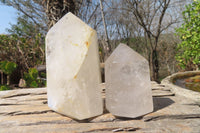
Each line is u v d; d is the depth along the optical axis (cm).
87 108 21
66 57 22
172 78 49
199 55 65
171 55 191
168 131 19
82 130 20
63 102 22
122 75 22
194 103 27
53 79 24
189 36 69
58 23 25
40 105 28
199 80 48
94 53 23
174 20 162
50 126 21
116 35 222
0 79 75
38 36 87
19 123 21
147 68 24
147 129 19
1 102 30
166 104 27
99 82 23
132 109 22
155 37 150
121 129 20
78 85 21
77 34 23
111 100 23
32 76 61
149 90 23
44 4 59
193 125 20
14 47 79
